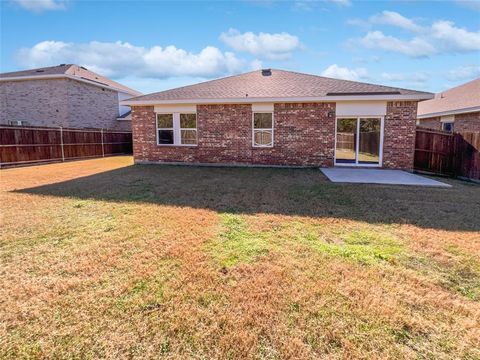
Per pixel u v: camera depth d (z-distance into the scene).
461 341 2.49
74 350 2.38
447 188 8.73
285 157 13.53
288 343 2.46
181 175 11.09
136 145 15.19
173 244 4.41
